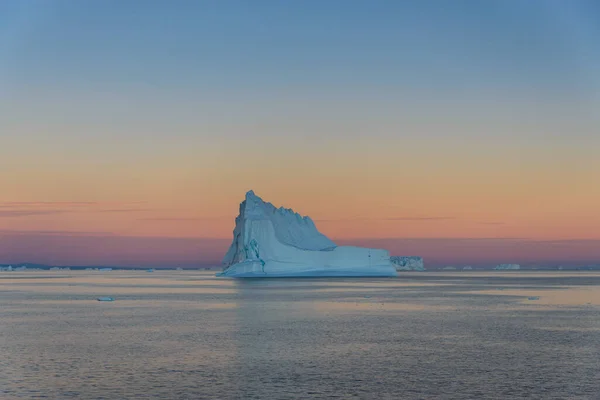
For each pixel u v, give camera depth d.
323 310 82.44
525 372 40.62
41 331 60.16
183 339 54.38
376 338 55.12
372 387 36.66
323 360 44.47
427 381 38.16
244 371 40.69
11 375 39.53
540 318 72.69
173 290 135.25
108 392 35.41
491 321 69.19
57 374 39.81
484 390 36.06
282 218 182.75
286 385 37.03
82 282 198.50
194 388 36.31
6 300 105.12
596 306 91.12
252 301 98.12
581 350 49.00
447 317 73.50
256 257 169.50
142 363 43.28
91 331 60.00
